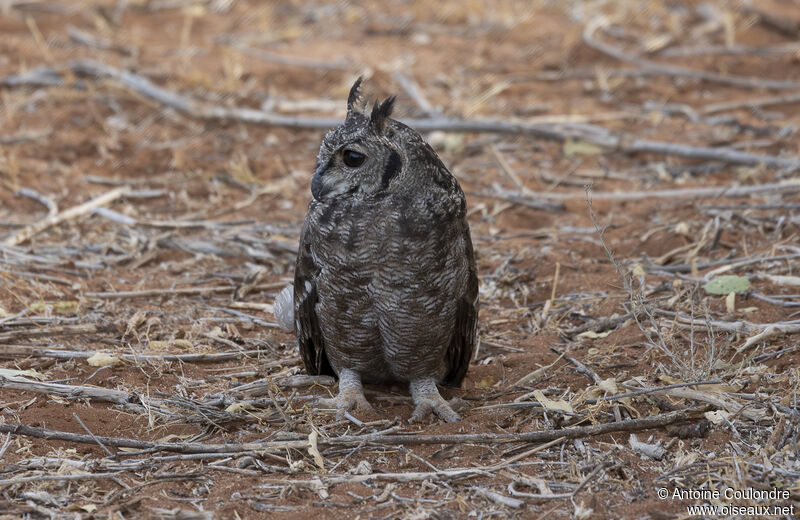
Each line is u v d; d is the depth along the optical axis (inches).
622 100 781.3
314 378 405.1
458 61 879.7
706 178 634.8
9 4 1005.2
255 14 1013.8
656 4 997.8
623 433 350.0
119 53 879.1
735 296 454.3
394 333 368.5
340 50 906.7
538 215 594.9
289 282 510.3
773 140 680.4
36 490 314.0
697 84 813.2
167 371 409.7
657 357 404.8
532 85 822.5
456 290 367.9
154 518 298.2
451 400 388.5
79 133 717.9
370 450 343.6
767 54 871.7
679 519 297.0
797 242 510.6
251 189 639.8
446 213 354.6
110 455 335.9
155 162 677.9
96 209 591.5
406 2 1057.5
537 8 1027.3
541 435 344.8
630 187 630.5
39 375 390.0
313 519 301.7
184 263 531.8
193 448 339.3
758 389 370.3
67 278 502.3
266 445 339.9
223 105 769.6
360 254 352.2
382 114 352.5
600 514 302.4
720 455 331.9
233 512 303.7
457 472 324.8
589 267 512.4
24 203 605.6
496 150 687.1
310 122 729.6
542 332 453.4
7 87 800.9
